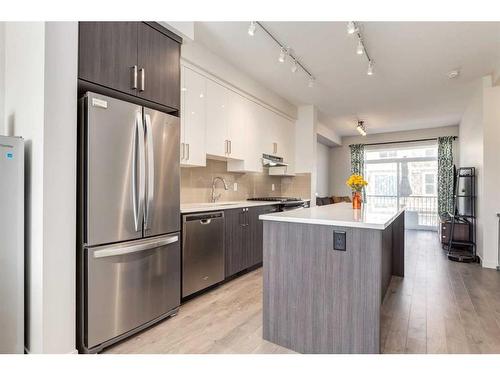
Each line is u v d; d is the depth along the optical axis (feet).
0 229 5.23
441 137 22.77
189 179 11.55
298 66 11.82
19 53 6.18
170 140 7.56
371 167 26.73
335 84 13.83
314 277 6.03
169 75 7.79
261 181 16.42
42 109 5.22
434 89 14.40
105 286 6.04
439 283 10.57
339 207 9.53
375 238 5.45
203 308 8.29
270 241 6.57
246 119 13.01
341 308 5.75
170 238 7.39
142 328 6.79
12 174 5.37
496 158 12.57
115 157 6.20
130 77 6.75
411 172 24.95
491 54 10.66
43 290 5.20
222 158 12.15
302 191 17.39
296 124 17.70
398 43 9.86
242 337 6.67
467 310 8.16
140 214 6.67
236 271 10.73
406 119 20.56
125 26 6.67
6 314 5.31
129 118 6.49
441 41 9.70
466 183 15.58
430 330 6.98
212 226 9.53
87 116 5.77
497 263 12.50
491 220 12.64
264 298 6.59
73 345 5.60
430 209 24.14
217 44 10.07
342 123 22.02
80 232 5.86
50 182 5.27
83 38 5.88
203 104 10.46
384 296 8.91
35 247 5.41
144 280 6.83
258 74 12.70
